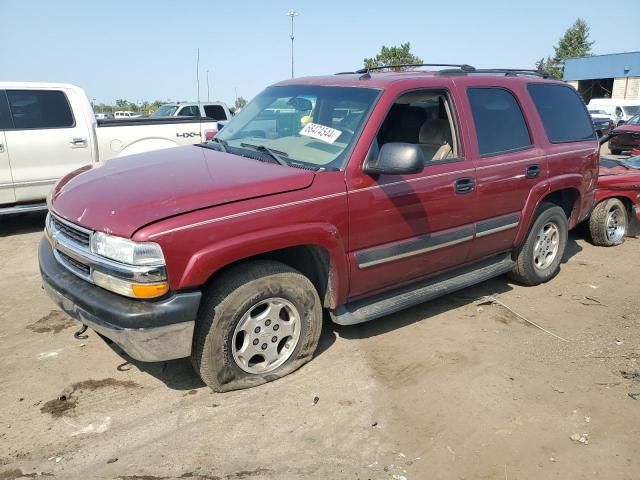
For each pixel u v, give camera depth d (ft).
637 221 22.85
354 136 11.96
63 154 23.93
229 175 10.98
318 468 9.16
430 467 9.25
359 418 10.50
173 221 9.50
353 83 13.34
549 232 17.35
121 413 10.50
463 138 13.97
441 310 15.57
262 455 9.44
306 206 10.87
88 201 10.57
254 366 11.40
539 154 15.96
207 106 52.80
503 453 9.64
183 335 9.90
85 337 13.47
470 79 14.61
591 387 11.76
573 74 158.92
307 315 11.68
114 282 9.62
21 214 26.94
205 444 9.68
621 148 51.70
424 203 12.91
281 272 10.94
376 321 14.70
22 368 12.01
